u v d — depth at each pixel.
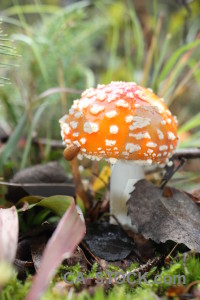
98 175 0.39
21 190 0.35
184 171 0.43
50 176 0.38
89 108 0.31
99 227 0.34
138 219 0.31
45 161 0.44
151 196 0.32
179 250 0.31
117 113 0.30
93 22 0.54
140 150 0.30
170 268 0.28
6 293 0.26
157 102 0.32
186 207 0.32
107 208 0.37
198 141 0.46
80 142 0.30
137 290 0.27
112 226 0.34
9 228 0.26
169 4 0.71
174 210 0.31
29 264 0.28
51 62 0.49
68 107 0.48
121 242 0.32
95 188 0.39
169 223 0.30
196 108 0.65
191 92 0.65
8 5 0.72
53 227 0.31
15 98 0.49
